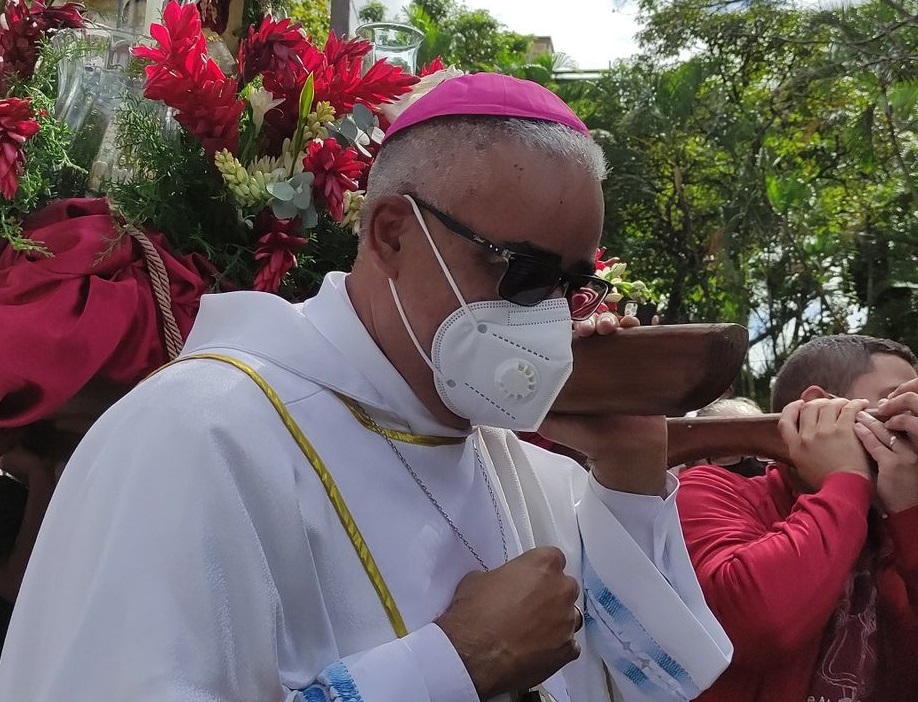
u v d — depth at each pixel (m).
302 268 1.87
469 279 1.16
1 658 1.02
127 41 2.06
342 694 0.97
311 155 1.74
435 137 1.19
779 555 1.69
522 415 1.19
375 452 1.19
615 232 14.83
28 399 1.53
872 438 1.77
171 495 0.98
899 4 12.77
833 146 14.58
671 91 14.52
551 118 1.18
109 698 0.89
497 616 1.10
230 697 0.96
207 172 1.73
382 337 1.22
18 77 1.72
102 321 1.52
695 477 2.02
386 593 1.11
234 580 0.98
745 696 1.76
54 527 1.03
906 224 13.35
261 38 1.82
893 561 1.83
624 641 1.49
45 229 1.60
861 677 1.79
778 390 2.17
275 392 1.13
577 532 1.54
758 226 13.79
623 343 1.32
